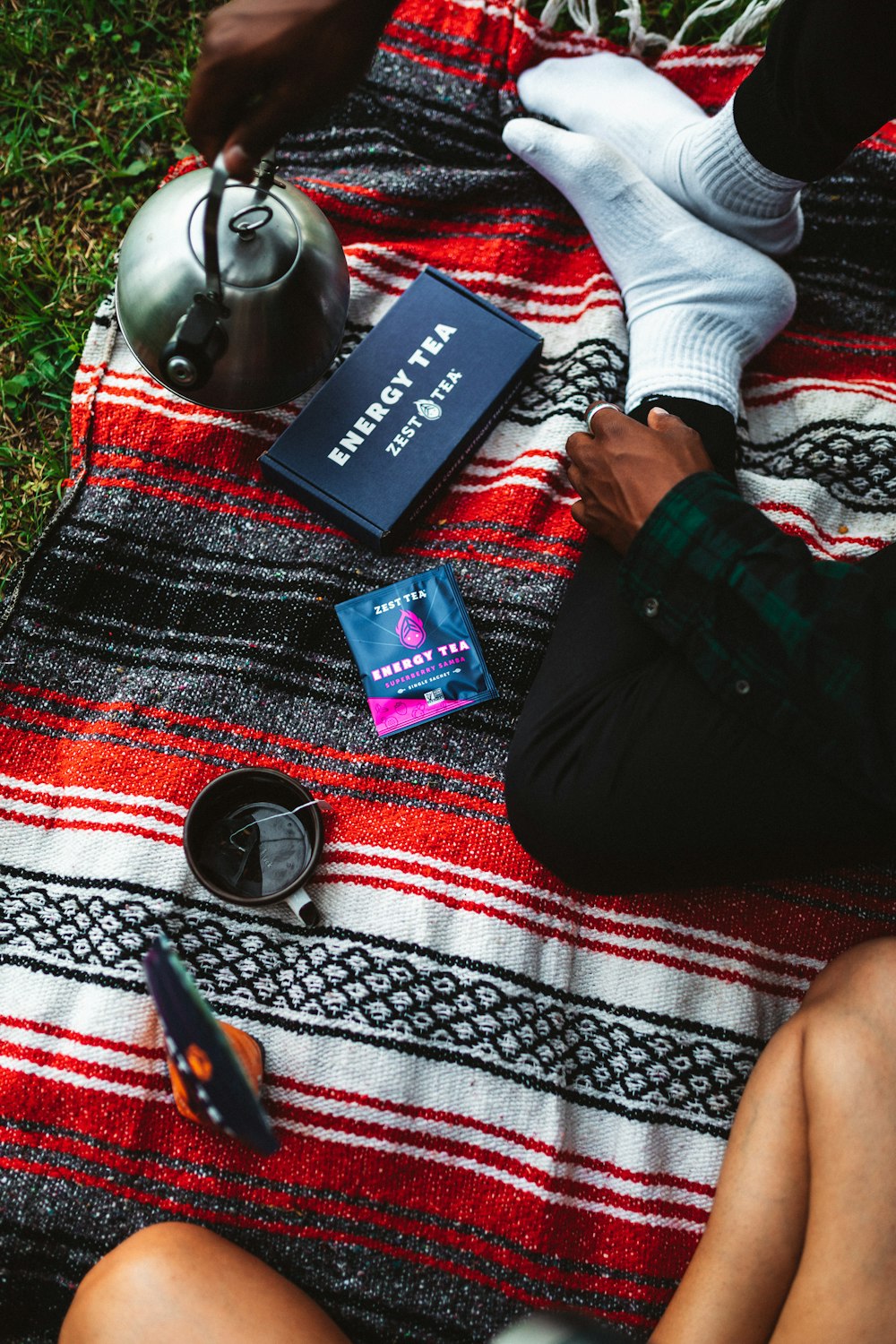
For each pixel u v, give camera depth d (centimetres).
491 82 177
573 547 154
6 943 135
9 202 179
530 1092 134
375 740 148
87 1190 128
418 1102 133
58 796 142
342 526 152
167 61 184
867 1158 98
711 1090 138
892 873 150
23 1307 127
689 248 158
